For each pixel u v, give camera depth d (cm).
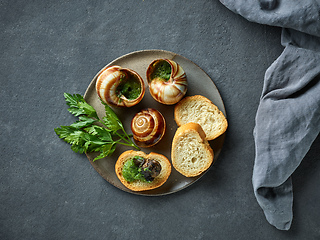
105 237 48
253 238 46
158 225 47
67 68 48
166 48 47
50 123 48
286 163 41
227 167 46
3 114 49
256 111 46
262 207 44
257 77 46
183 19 47
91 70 48
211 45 47
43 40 48
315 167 45
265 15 42
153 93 42
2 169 48
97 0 48
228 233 46
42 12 48
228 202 46
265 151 42
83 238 48
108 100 43
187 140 42
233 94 46
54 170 48
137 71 46
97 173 48
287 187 44
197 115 44
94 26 48
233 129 46
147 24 47
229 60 46
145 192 45
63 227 48
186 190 47
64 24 48
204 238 47
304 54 42
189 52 47
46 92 48
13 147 48
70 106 46
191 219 47
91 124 45
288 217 44
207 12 47
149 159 42
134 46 48
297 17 41
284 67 42
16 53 49
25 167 48
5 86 49
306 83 42
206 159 42
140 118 42
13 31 49
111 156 45
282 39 44
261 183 42
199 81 45
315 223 45
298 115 41
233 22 46
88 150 45
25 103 48
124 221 48
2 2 48
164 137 45
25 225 48
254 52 46
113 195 48
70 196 48
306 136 41
